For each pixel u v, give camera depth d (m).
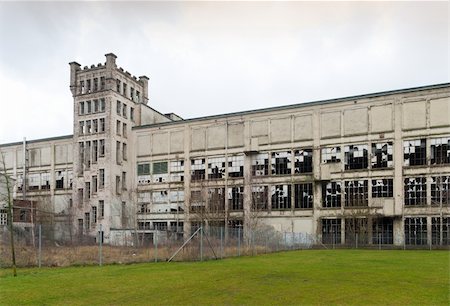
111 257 34.66
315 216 63.25
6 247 35.22
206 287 19.86
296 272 25.06
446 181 56.38
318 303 16.25
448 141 56.94
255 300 16.88
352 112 63.12
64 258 33.06
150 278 22.97
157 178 76.19
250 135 69.56
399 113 60.03
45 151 85.56
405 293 18.11
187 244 39.25
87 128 76.00
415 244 56.94
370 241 58.69
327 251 48.44
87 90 76.69
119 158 75.38
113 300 17.20
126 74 78.75
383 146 60.66
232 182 69.88
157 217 74.88
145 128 78.19
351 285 20.17
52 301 17.09
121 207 74.62
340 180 62.59
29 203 66.00
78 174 75.75
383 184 60.03
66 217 73.94
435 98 58.19
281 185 66.56
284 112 67.62
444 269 26.66
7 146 88.81
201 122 73.88
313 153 64.81
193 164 73.69
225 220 67.38
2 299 17.50
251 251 42.09
